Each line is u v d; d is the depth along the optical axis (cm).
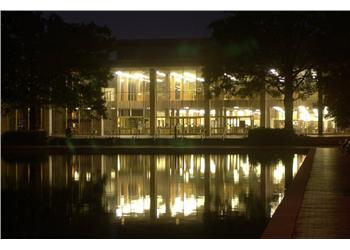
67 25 4016
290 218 920
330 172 1738
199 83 5719
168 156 3145
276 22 3672
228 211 1288
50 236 1037
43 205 1390
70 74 4034
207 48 4000
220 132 5541
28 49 3875
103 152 3369
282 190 1634
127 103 5875
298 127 5712
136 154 3316
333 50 3158
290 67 3816
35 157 3069
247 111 5619
